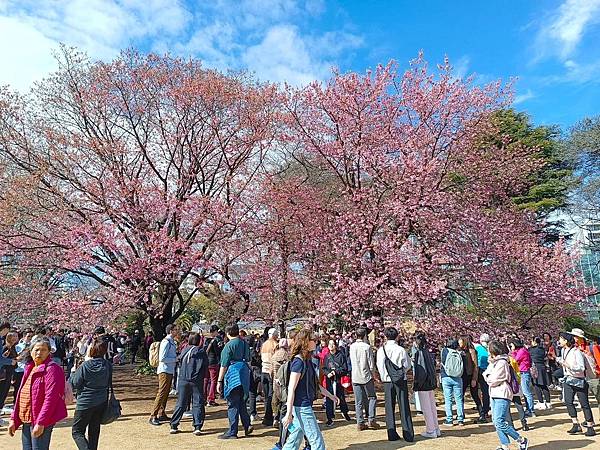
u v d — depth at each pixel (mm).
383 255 11859
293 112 14156
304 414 5102
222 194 15594
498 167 14969
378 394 12055
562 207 23516
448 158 13789
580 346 8875
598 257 23297
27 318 15062
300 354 5262
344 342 11281
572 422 7914
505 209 15625
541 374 10125
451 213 12547
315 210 13922
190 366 7781
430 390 7480
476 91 13641
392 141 12992
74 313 12344
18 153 14000
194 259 13117
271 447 6758
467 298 13125
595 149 24109
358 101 13352
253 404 8992
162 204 13539
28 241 13227
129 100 15961
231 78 16891
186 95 15352
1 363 8055
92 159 14281
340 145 13484
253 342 12000
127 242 13562
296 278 13461
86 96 15156
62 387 4934
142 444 6980
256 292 13914
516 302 12922
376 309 11773
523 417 7926
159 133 16250
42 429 4633
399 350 7332
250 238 14031
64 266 12852
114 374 16547
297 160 15508
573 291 12398
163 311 15195
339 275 11898
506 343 11867
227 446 6848
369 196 12695
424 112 13570
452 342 8805
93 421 5520
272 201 14078
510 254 12547
